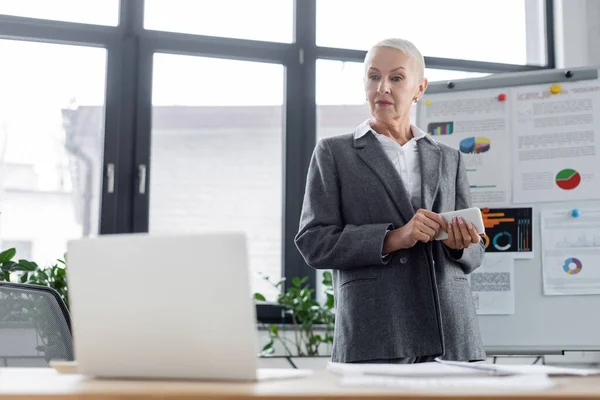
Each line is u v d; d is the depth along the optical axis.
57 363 1.01
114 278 0.91
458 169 2.01
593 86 2.74
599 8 3.79
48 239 3.37
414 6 3.88
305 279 3.38
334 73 3.76
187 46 3.59
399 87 1.90
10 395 0.70
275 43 3.69
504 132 2.76
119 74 3.48
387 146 1.92
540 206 2.70
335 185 1.87
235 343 0.87
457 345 1.78
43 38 3.41
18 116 3.39
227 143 3.64
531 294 2.65
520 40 3.96
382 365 1.03
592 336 2.61
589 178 2.68
